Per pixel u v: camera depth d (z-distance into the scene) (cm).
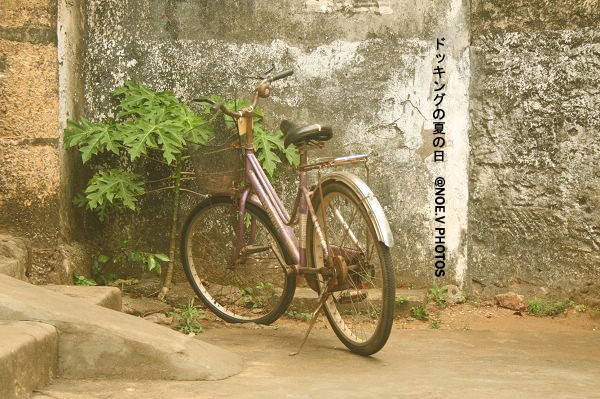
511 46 577
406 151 586
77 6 568
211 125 573
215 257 582
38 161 528
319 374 386
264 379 369
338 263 419
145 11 582
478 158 587
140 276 589
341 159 420
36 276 523
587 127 568
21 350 309
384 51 582
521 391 349
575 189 572
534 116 576
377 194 588
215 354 387
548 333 519
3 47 518
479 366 415
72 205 566
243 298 567
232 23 583
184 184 587
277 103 586
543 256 580
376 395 338
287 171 589
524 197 581
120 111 582
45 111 527
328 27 582
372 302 543
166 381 354
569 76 569
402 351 454
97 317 368
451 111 584
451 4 580
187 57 584
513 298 575
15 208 526
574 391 353
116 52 582
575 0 565
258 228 579
